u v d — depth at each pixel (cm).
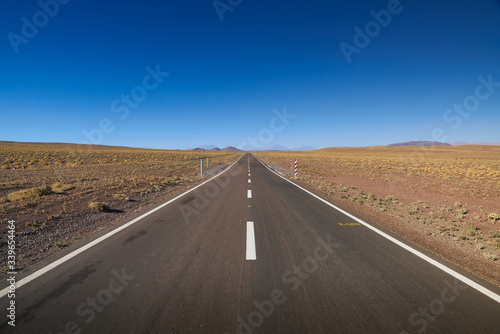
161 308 268
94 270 358
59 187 1111
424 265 389
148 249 441
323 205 855
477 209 899
